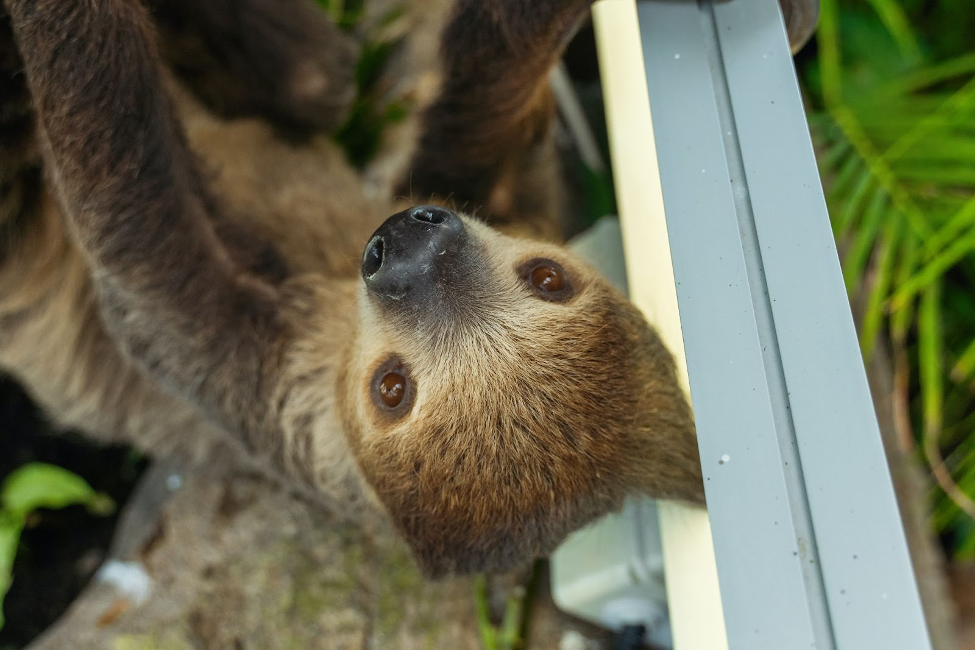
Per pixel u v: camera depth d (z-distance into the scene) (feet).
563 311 1.09
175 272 1.21
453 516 1.07
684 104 0.98
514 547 1.07
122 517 1.66
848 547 0.79
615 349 1.07
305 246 1.41
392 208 1.45
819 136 1.57
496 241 1.15
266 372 1.30
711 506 0.83
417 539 1.10
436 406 1.07
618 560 1.25
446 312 1.08
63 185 1.17
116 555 1.59
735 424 0.85
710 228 0.92
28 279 1.44
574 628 1.44
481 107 1.35
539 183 1.52
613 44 1.25
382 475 1.12
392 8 1.75
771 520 0.81
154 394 1.58
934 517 1.63
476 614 1.47
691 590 1.04
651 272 1.10
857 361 0.83
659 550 1.22
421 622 1.47
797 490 0.82
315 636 1.47
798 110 0.94
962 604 1.62
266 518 1.56
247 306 1.28
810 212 0.89
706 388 0.87
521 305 1.09
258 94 1.52
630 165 1.19
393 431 1.10
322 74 1.57
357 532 1.54
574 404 1.05
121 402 1.58
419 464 1.08
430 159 1.42
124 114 1.14
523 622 1.44
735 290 0.89
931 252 1.51
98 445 1.72
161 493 1.65
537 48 1.26
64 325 1.50
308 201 1.46
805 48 1.66
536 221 1.52
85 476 1.71
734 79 0.98
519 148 1.44
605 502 1.06
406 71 1.75
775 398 0.85
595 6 1.35
